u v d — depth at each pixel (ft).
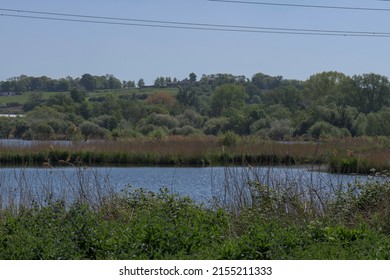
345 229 52.19
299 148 148.56
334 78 462.60
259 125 308.60
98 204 70.64
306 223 55.88
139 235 47.29
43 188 78.95
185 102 481.87
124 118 358.84
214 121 334.85
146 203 68.54
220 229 55.26
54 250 44.57
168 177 135.74
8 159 161.68
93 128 283.38
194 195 97.60
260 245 44.91
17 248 45.27
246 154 164.45
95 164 175.42
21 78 632.38
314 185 76.18
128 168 165.89
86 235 47.34
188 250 46.85
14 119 264.11
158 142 193.47
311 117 294.46
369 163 130.31
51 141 181.06
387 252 44.52
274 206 66.33
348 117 293.02
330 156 119.96
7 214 63.10
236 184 74.13
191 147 184.34
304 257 44.19
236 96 458.09
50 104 379.35
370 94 388.78
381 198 66.39
